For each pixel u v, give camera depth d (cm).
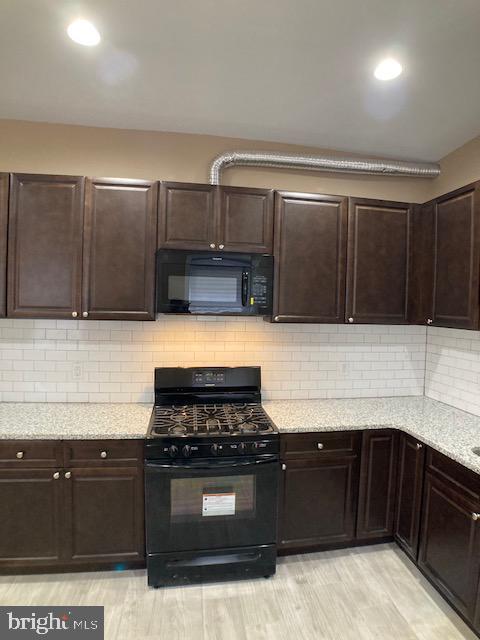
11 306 209
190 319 256
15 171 235
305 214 230
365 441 221
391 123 228
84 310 213
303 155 249
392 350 281
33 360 245
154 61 175
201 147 250
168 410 234
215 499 199
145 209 216
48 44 164
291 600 191
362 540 232
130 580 202
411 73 180
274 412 237
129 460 200
